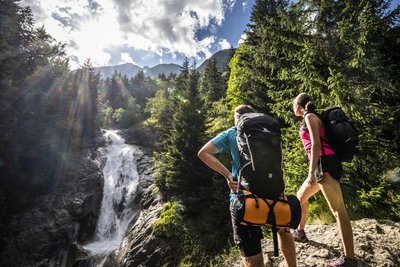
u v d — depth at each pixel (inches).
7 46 925.2
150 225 676.7
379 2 284.5
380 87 259.8
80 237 879.7
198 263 503.2
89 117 1649.9
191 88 765.9
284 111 301.6
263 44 385.4
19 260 737.6
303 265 129.4
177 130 707.4
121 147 1571.1
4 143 995.3
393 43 259.9
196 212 617.0
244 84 533.0
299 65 302.2
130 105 2876.5
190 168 655.1
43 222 842.2
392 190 231.6
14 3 1018.1
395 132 247.3
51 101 1320.1
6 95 925.8
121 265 632.4
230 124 714.2
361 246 138.3
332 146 115.8
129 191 1091.9
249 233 79.0
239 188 80.4
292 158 268.8
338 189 112.5
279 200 76.5
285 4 629.3
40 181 996.6
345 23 263.6
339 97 237.0
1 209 843.4
